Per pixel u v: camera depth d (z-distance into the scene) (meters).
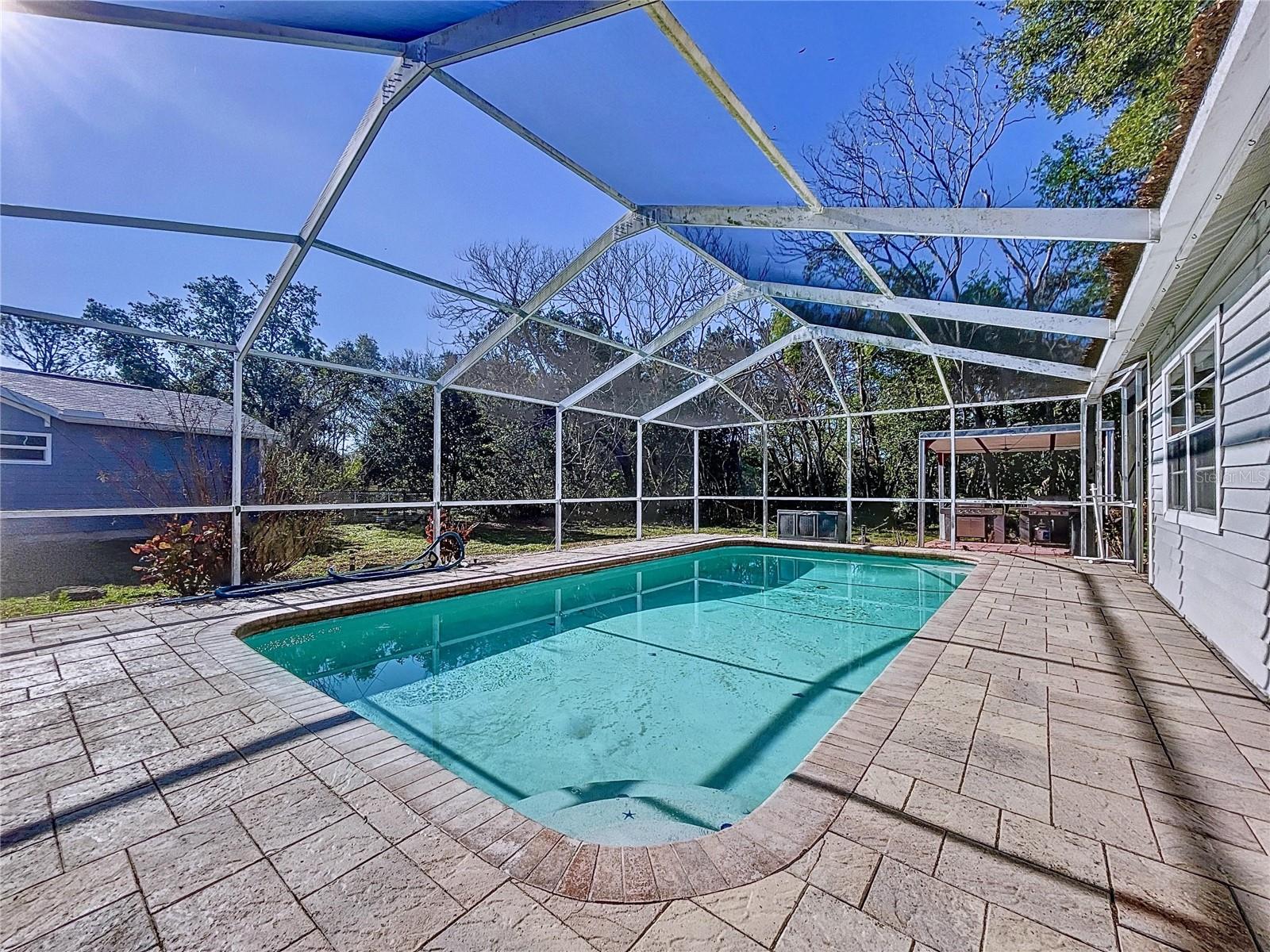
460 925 1.47
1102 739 2.50
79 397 8.48
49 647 3.92
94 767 2.31
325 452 9.86
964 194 7.25
